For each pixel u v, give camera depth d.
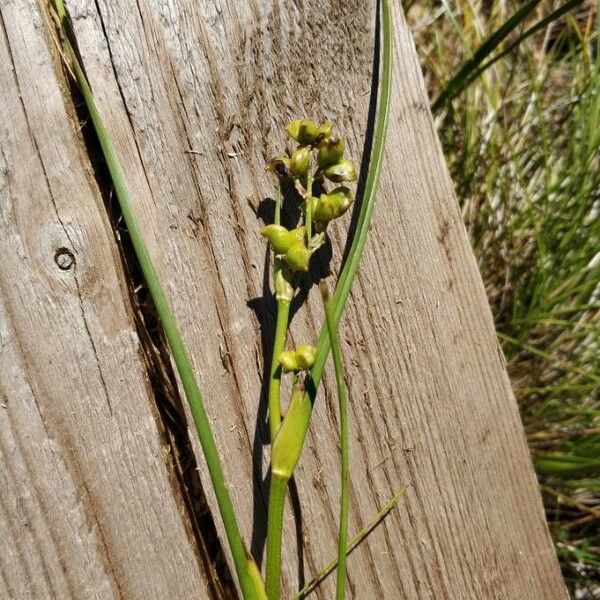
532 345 0.38
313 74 0.24
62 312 0.21
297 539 0.24
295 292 0.24
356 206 0.24
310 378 0.21
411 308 0.25
